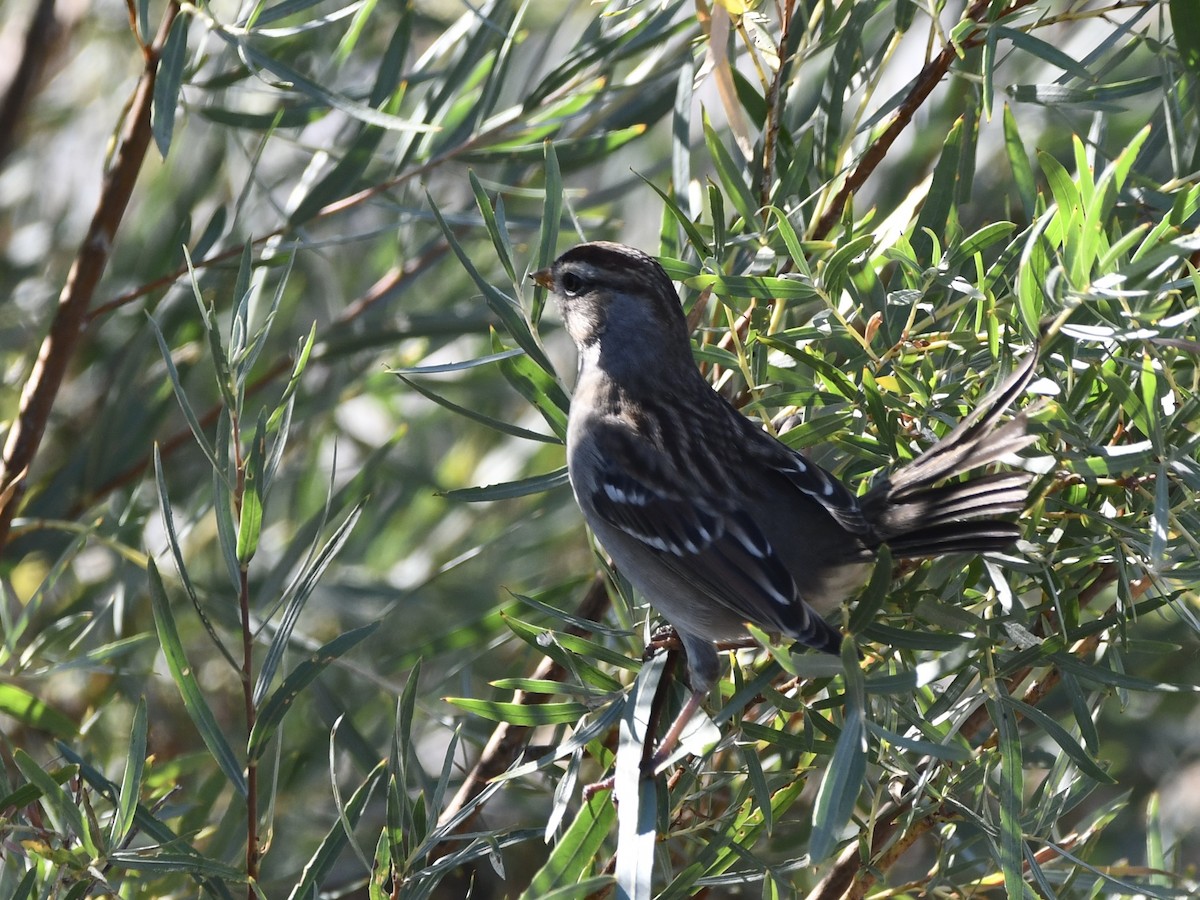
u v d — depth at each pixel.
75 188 12.23
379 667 9.21
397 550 11.52
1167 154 8.64
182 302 10.36
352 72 11.13
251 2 7.95
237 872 6.29
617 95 8.98
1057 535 6.51
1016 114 11.00
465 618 11.09
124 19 12.18
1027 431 6.20
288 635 6.64
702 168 11.32
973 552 6.02
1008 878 5.79
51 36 11.49
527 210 10.77
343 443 12.15
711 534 7.15
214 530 10.85
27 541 9.70
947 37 7.39
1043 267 5.82
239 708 10.34
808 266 6.82
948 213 7.23
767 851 8.68
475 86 9.32
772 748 7.83
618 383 7.87
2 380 11.34
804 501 7.06
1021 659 6.12
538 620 8.99
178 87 6.98
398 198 10.15
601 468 7.56
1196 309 5.53
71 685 10.08
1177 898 7.02
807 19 8.12
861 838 6.35
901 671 6.56
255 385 10.49
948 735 5.88
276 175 11.40
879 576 5.39
